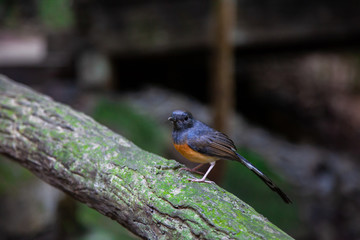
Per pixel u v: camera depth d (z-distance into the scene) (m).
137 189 4.31
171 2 15.11
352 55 22.91
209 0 14.74
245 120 16.45
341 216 11.71
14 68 17.64
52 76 16.98
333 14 14.80
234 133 14.13
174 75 18.30
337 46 16.55
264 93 20.69
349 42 15.89
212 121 11.24
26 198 9.17
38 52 23.67
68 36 16.41
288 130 18.80
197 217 3.80
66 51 16.48
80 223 8.94
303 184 12.48
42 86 16.72
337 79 22.67
